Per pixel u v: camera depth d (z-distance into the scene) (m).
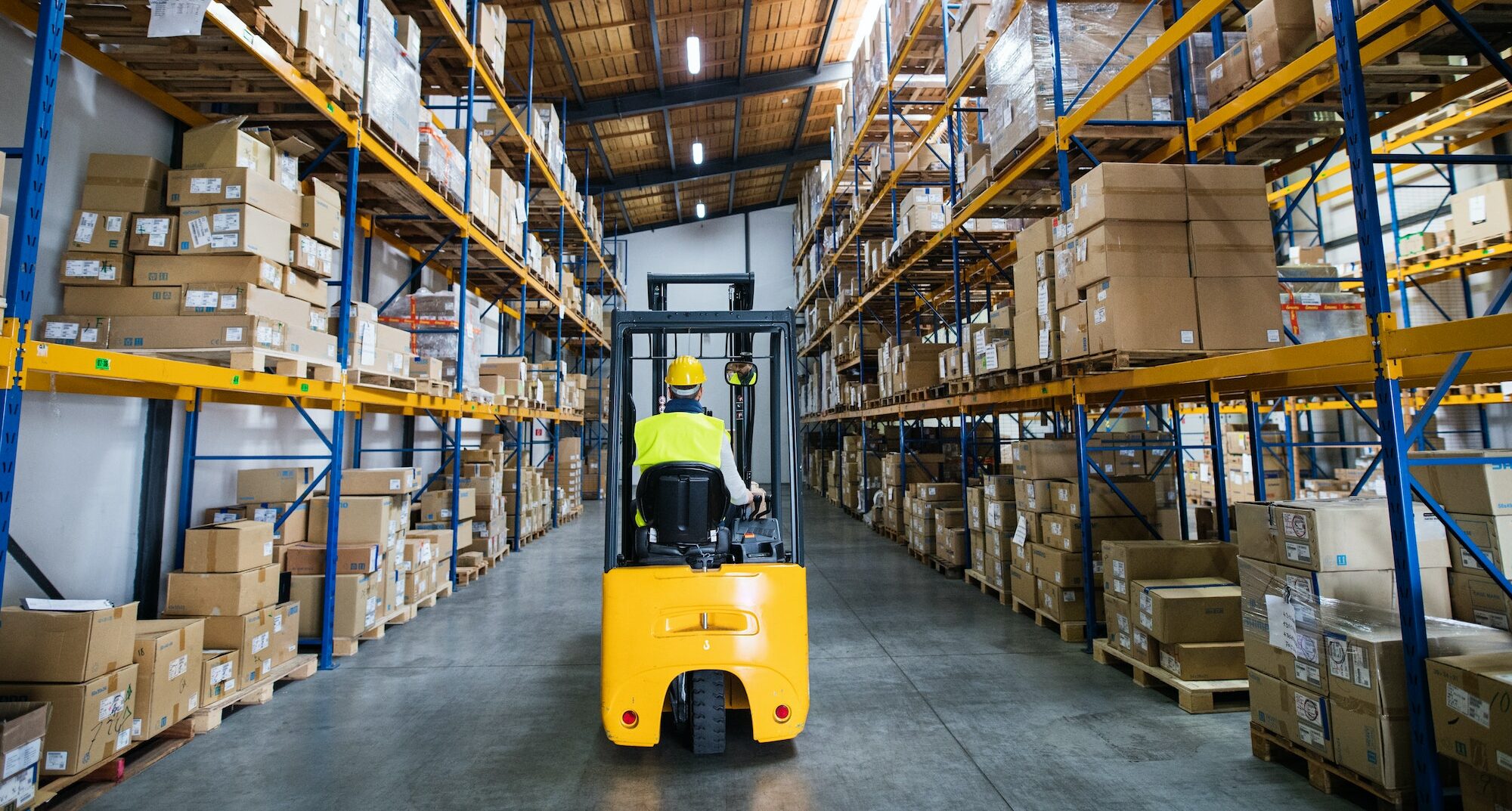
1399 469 2.54
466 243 6.70
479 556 7.61
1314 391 5.21
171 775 3.07
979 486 7.08
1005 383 5.89
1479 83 3.88
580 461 13.55
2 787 2.37
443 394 6.37
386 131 4.91
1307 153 5.20
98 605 3.02
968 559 7.32
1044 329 4.98
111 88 4.34
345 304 4.65
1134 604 4.20
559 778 3.07
